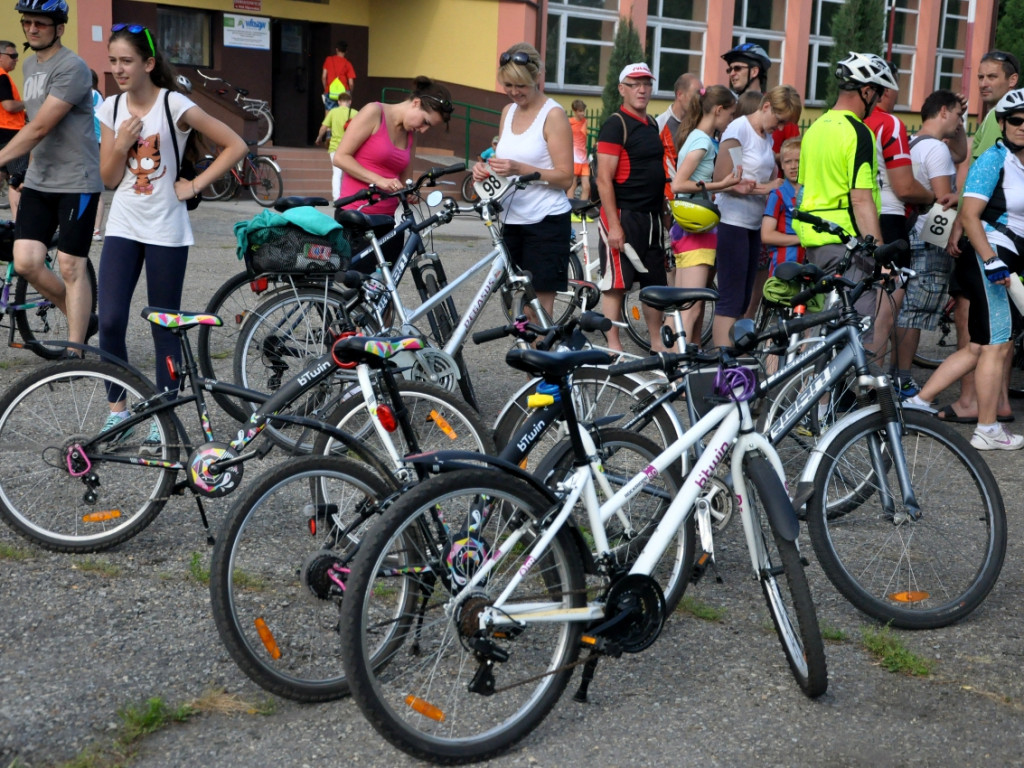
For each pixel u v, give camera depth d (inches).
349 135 240.4
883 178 256.1
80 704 124.6
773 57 916.0
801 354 170.2
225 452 156.4
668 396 161.2
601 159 269.7
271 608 137.7
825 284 172.7
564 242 244.5
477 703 127.3
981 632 154.0
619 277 275.9
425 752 116.5
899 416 157.5
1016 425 259.8
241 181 700.0
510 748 121.2
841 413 176.7
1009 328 231.0
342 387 193.8
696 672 139.7
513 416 175.0
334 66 786.2
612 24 836.0
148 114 200.4
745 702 133.0
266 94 825.5
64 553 164.1
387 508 125.1
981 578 156.1
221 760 116.8
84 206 237.3
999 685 139.3
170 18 780.0
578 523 128.3
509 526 123.8
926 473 160.4
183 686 130.0
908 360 279.6
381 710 114.7
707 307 359.9
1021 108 215.3
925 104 269.3
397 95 848.9
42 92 231.0
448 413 173.6
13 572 156.8
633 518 142.9
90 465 162.7
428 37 820.6
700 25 869.8
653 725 127.4
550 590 125.7
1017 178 221.0
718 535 165.0
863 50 883.4
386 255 235.9
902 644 147.9
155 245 203.5
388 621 127.0
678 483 145.9
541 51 784.9
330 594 127.6
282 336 219.5
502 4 770.8
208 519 179.8
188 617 146.5
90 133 237.3
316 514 130.6
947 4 1019.3
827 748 123.9
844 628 153.6
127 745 118.4
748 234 271.9
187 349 163.3
